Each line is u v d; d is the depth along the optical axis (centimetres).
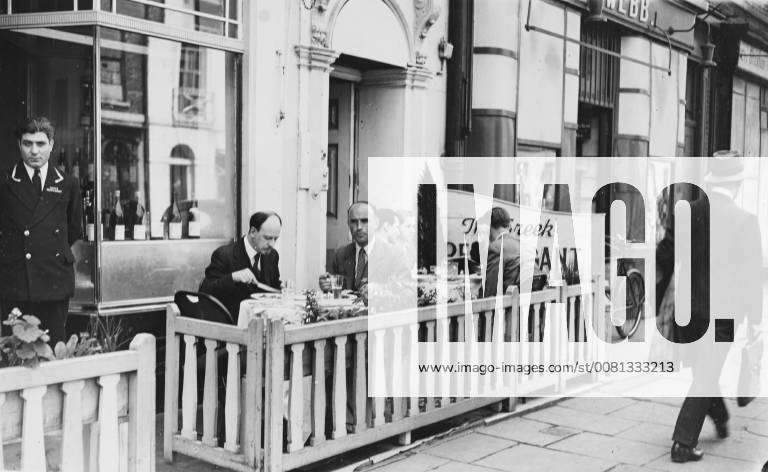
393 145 927
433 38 964
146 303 675
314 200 798
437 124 985
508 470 541
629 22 1330
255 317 486
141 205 683
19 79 656
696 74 1650
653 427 644
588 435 621
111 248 659
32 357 339
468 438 609
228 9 729
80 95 653
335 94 938
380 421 547
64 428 353
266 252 660
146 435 379
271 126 755
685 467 554
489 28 1045
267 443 475
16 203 564
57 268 570
